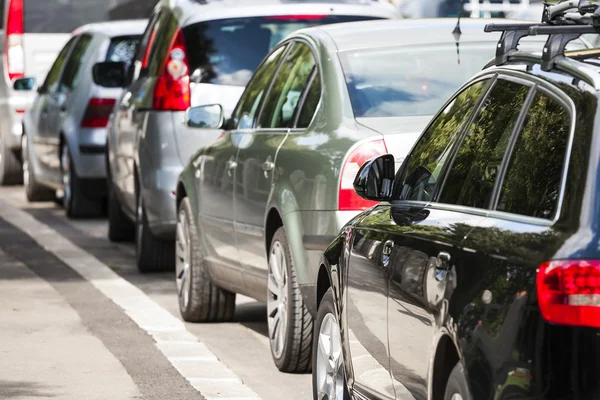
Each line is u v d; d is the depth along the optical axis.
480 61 17.30
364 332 12.75
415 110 16.42
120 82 32.03
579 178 9.24
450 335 10.20
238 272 19.45
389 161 12.98
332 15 24.92
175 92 24.78
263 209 17.75
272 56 20.03
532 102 10.45
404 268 11.46
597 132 9.30
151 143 25.16
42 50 49.06
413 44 17.58
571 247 8.95
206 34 24.89
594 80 9.68
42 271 27.72
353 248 13.24
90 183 37.16
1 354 18.81
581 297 8.78
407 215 12.09
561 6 11.15
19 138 49.44
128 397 16.06
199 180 21.28
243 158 18.91
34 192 43.34
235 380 17.02
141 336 20.20
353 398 13.38
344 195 15.50
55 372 17.56
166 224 25.06
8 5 48.38
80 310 22.69
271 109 18.80
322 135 16.47
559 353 8.80
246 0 25.22
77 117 36.50
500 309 9.40
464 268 10.12
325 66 17.31
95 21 49.75
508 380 9.17
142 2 50.88
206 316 21.53
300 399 15.96
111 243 32.69
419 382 11.05
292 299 16.84
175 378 17.14
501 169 10.48
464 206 11.00
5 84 49.00
